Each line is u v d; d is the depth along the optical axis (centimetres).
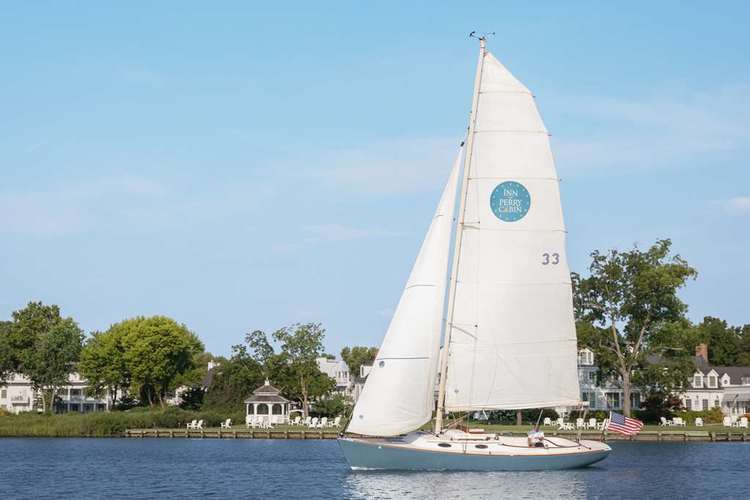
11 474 7300
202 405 15862
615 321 12800
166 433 13038
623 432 6341
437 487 5550
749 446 10169
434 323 6062
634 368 13100
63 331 17212
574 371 6169
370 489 5506
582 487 5741
